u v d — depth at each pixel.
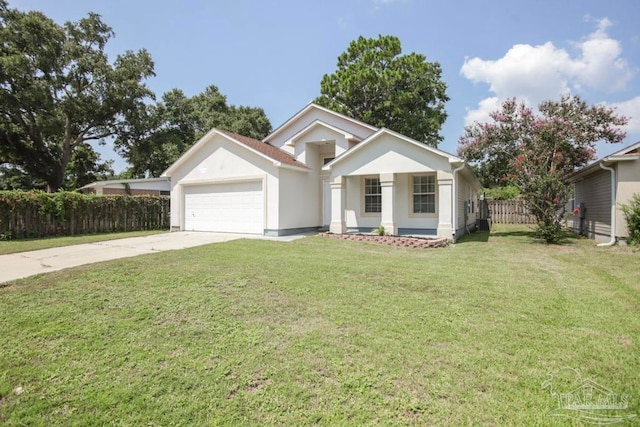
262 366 3.21
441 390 2.79
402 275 6.41
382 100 26.47
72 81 24.78
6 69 21.36
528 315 4.42
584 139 15.27
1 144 25.28
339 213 13.62
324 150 15.86
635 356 3.32
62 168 26.80
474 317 4.34
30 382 3.04
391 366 3.17
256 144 14.79
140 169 34.19
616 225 11.00
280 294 5.24
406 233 13.75
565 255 9.22
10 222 12.58
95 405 2.71
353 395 2.76
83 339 3.81
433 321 4.21
